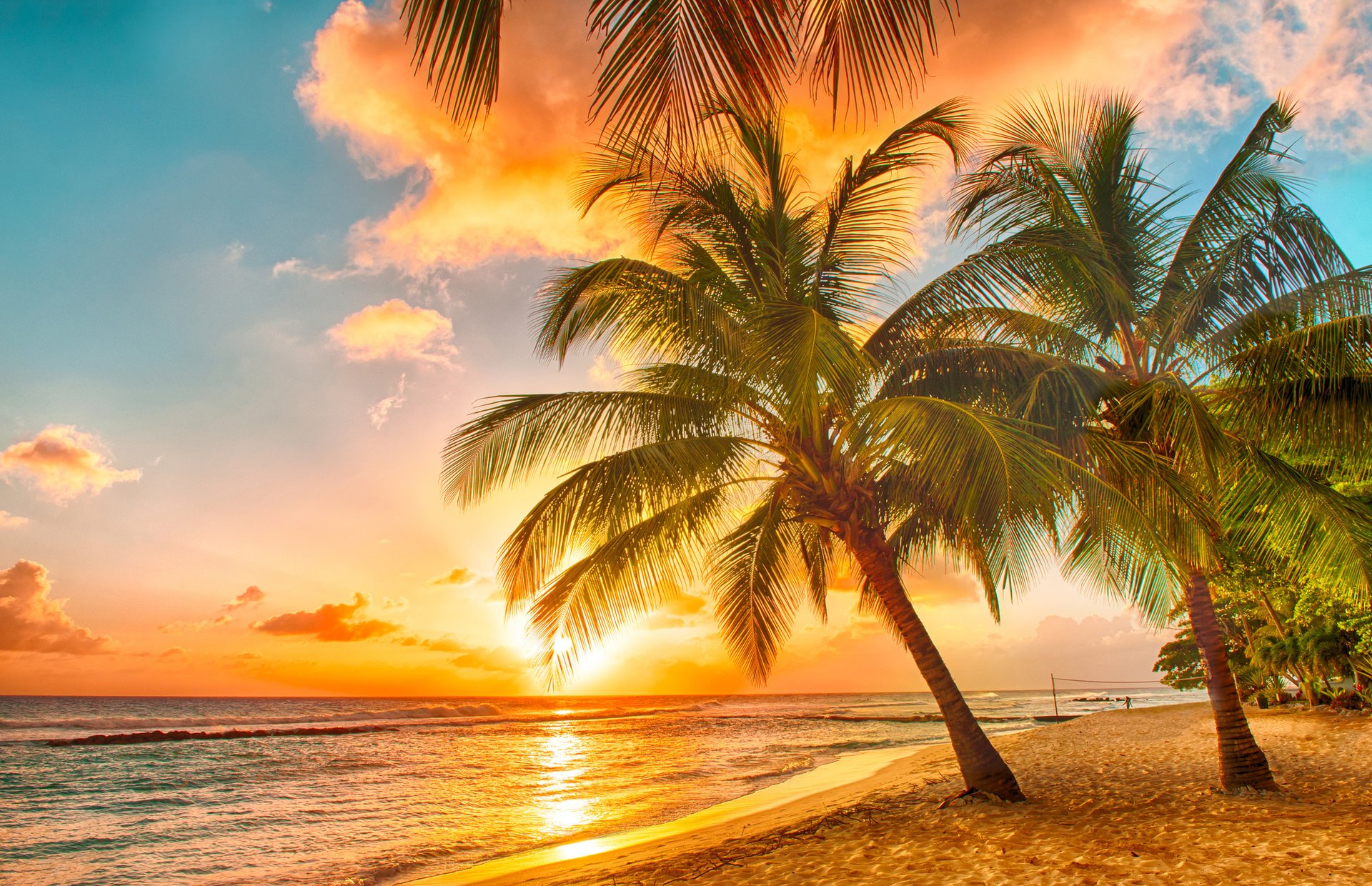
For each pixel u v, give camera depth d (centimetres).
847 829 837
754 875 666
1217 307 890
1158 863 561
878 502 983
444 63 230
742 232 934
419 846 1327
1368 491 1020
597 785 2112
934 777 1298
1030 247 823
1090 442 833
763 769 2294
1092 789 973
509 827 1483
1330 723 1706
